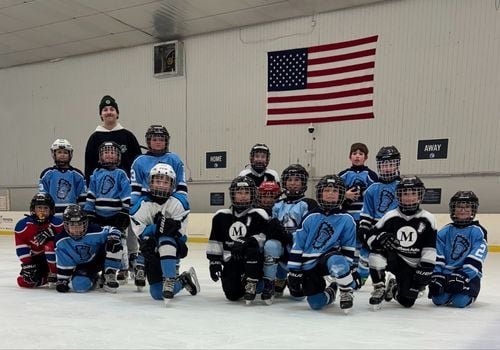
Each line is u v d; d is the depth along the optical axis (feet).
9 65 46.60
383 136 30.78
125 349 7.97
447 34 28.73
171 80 38.86
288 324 9.81
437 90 29.09
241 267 12.11
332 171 32.58
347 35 31.86
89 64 42.73
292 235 12.17
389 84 30.53
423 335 9.05
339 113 32.22
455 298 11.80
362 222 14.35
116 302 12.00
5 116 47.62
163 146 13.97
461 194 12.44
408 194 11.34
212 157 37.24
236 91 36.09
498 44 27.37
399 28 30.14
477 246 12.15
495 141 27.53
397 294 11.97
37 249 13.97
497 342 8.61
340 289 10.85
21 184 47.03
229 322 9.91
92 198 14.94
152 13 33.30
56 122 44.80
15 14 33.88
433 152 29.25
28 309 11.09
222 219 12.19
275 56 34.40
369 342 8.51
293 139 33.88
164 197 12.21
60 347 8.07
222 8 32.24
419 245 11.38
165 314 10.64
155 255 12.07
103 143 14.97
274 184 12.84
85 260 13.58
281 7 31.94
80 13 33.60
